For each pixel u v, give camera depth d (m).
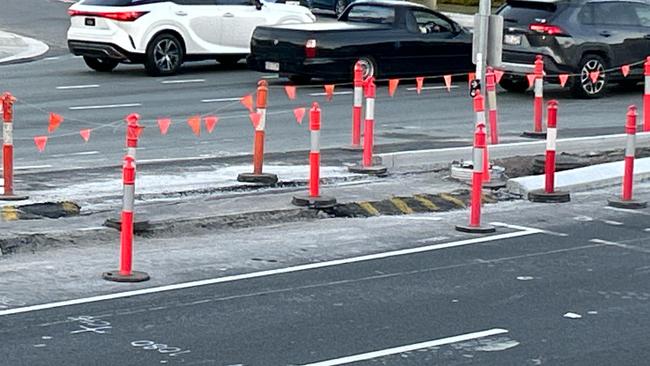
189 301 9.16
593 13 22.27
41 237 10.87
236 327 8.49
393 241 11.43
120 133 17.30
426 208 13.09
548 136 13.48
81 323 8.51
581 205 13.36
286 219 12.33
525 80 22.69
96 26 24.08
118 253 10.70
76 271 9.99
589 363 7.85
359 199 13.05
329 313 8.91
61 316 8.67
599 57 22.17
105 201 12.48
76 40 24.34
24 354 7.76
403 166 15.05
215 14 24.91
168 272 10.05
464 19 38.31
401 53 23.36
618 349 8.16
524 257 10.84
